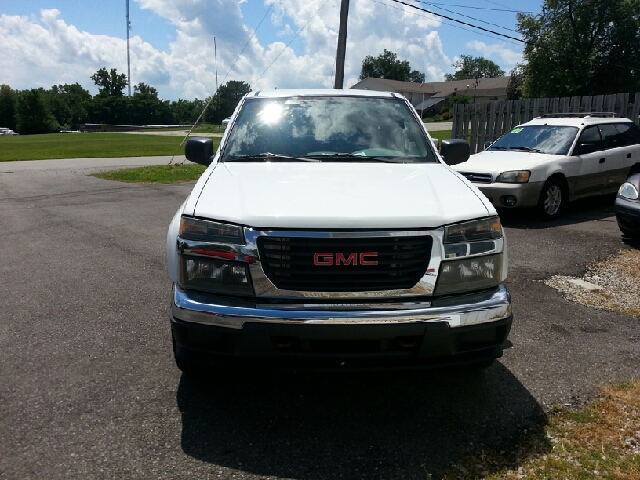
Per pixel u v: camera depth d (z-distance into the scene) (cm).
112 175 1573
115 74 12569
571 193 930
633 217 686
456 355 309
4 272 613
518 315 484
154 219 920
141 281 580
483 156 963
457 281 306
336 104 462
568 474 268
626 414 323
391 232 296
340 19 1664
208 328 297
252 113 453
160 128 9275
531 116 1521
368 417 326
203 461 281
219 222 304
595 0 4178
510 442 298
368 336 290
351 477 269
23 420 316
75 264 645
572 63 4259
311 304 294
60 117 11819
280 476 270
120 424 314
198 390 354
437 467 276
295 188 338
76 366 385
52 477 267
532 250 704
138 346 420
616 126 1036
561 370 382
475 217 313
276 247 296
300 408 336
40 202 1105
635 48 4266
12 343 423
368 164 398
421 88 9169
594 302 515
